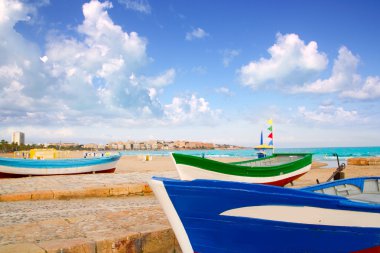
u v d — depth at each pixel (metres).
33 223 7.50
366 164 34.66
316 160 50.59
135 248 6.40
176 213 5.29
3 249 5.30
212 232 5.21
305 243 5.14
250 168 12.28
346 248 5.24
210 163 11.12
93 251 5.84
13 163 19.86
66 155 57.97
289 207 4.96
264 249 5.19
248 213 5.05
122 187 13.27
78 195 12.54
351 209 5.02
